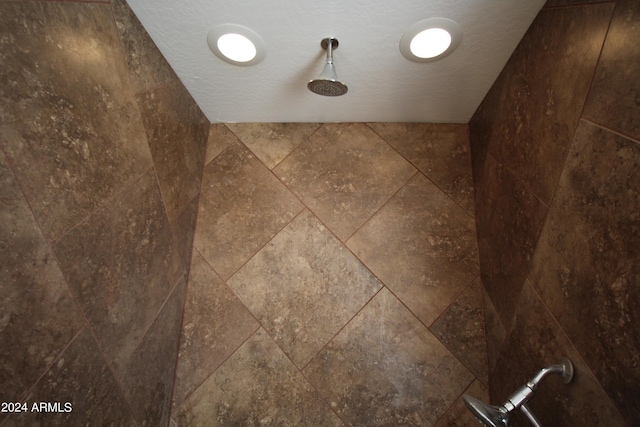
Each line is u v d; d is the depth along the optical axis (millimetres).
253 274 1430
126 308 998
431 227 1473
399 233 1469
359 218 1495
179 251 1347
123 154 1001
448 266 1418
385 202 1515
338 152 1595
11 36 666
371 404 1256
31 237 680
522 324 1040
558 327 856
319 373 1295
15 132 658
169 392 1248
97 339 872
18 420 635
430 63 1220
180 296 1351
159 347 1185
